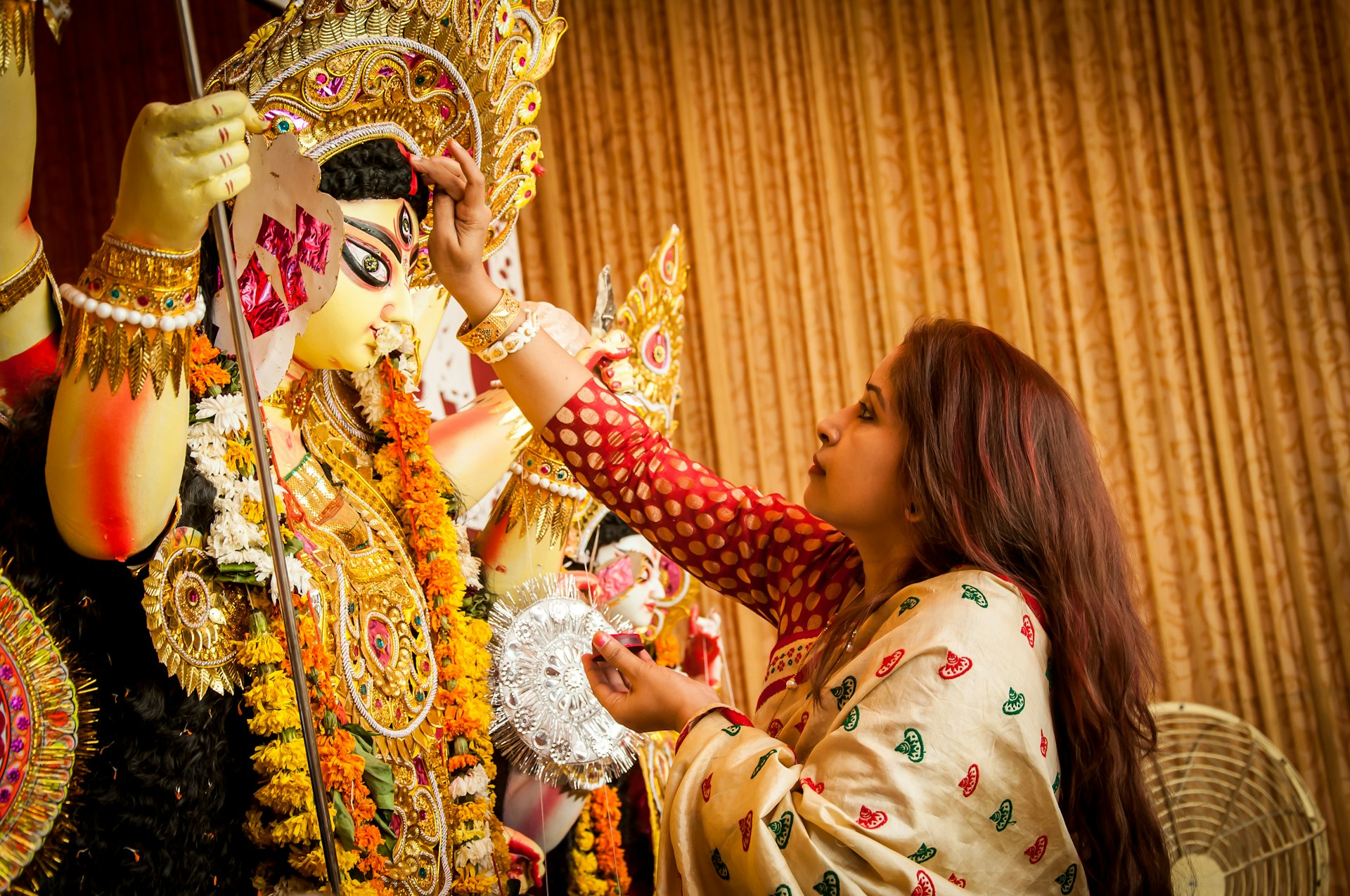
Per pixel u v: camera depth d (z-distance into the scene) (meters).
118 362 0.92
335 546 1.28
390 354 1.44
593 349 1.77
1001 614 1.03
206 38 3.76
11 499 1.01
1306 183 4.00
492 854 1.39
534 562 1.64
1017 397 1.12
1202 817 2.38
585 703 1.60
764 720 1.23
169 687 1.05
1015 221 4.24
